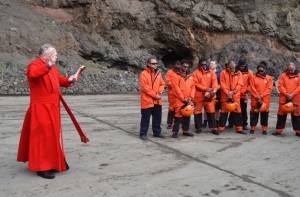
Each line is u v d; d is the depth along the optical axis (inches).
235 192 193.0
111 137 327.3
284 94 343.3
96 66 917.8
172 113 372.8
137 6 1015.6
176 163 246.1
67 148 284.5
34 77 203.2
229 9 1035.3
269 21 1027.9
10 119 415.8
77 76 220.7
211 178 215.5
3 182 206.2
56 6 1006.4
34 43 879.7
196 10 1015.6
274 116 479.5
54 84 214.7
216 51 1022.4
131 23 1010.7
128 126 384.2
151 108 323.3
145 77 316.5
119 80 868.0
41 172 214.5
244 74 369.4
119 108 534.6
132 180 210.5
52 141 212.5
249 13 1026.1
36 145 210.7
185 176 218.8
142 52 1002.7
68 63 862.5
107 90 826.2
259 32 1036.5
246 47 991.0
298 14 1034.7
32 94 212.5
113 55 962.7
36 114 210.2
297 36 1022.4
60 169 214.5
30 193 189.3
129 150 280.1
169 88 372.8
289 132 368.5
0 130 350.6
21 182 206.2
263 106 344.5
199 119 353.1
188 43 1027.3
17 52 848.9
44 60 212.2
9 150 276.7
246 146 300.0
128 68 978.7
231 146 299.1
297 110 343.6
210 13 1015.6
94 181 208.4
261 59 978.1
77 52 936.9
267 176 220.4
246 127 382.0
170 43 1037.8
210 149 287.3
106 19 996.6
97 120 420.5
